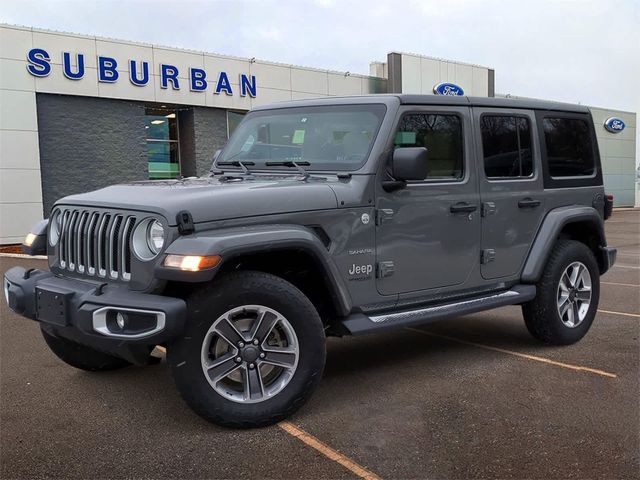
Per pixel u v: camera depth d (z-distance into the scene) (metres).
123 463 3.31
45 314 3.76
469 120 4.89
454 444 3.54
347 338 6.06
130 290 3.57
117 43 15.08
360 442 3.56
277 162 4.68
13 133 13.84
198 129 16.89
